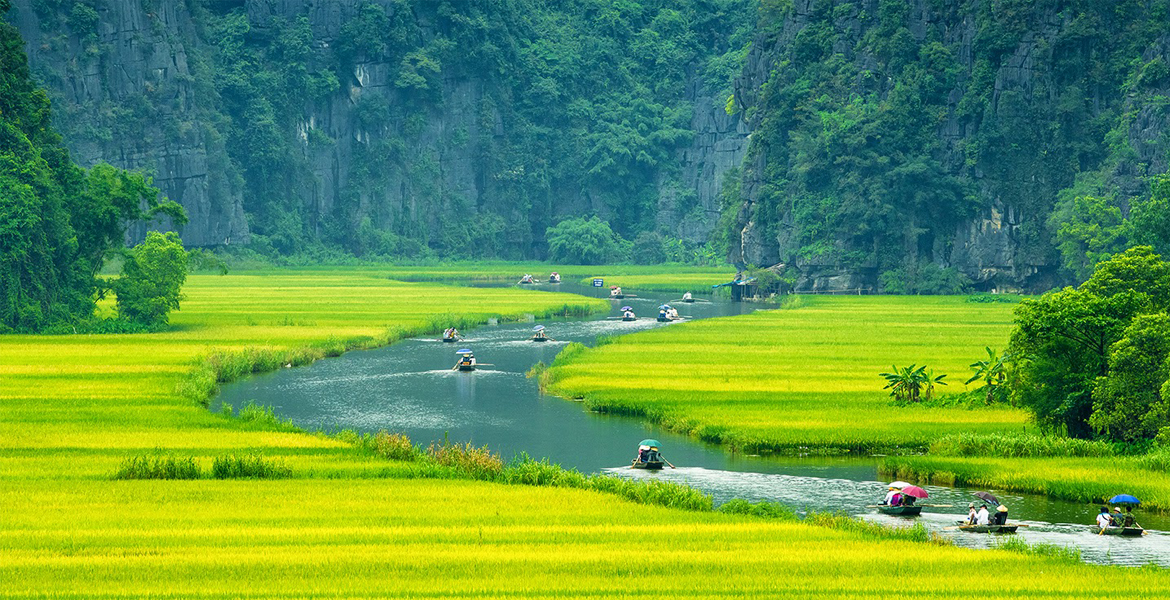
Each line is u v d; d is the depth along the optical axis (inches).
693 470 3880.4
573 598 2341.3
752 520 3078.2
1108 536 3046.3
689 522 3034.0
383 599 2316.7
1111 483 3464.6
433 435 4515.3
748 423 4505.4
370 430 4613.7
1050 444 3986.2
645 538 2842.0
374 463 3727.9
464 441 4389.8
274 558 2593.5
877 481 3715.6
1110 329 4060.0
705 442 4365.2
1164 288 4534.9
